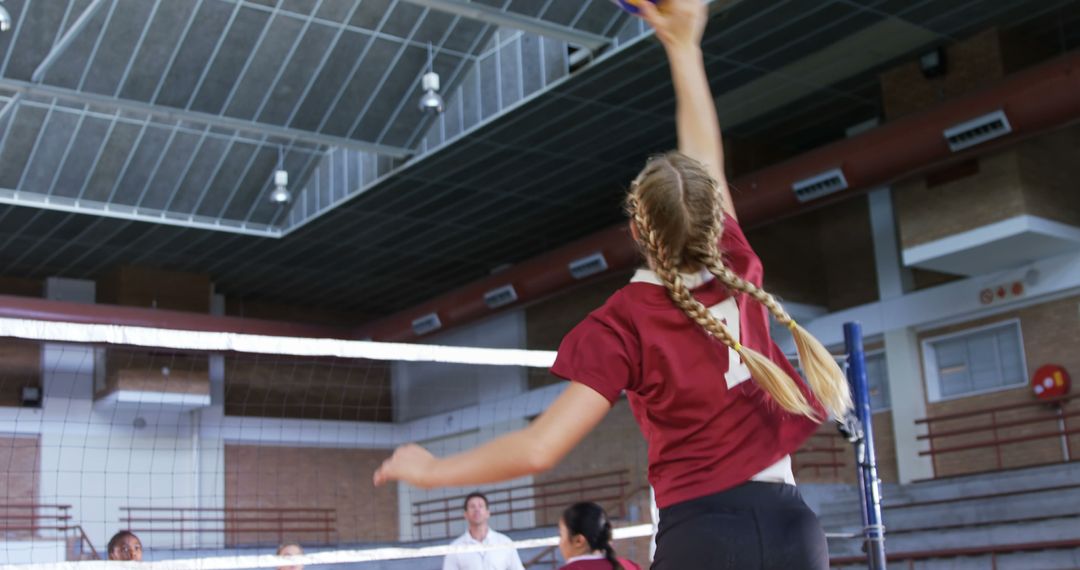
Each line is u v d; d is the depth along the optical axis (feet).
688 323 5.73
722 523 5.52
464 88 56.54
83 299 81.46
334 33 51.78
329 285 87.76
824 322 68.69
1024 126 48.65
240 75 52.03
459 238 77.92
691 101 7.41
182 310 80.94
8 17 42.65
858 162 54.08
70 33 47.55
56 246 74.54
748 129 64.54
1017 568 41.83
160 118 60.39
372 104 55.72
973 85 53.98
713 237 5.82
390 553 18.81
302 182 68.23
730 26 49.62
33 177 60.54
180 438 80.07
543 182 67.51
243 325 77.51
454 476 5.47
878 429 65.57
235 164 65.31
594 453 76.28
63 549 69.21
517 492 81.05
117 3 47.73
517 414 82.38
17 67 48.37
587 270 68.39
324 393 88.17
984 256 57.11
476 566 27.04
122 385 73.77
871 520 19.88
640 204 5.83
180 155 63.21
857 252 68.74
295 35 51.24
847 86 59.16
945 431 62.13
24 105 57.11
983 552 41.83
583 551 18.04
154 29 48.96
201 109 52.75
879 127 53.67
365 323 90.84
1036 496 47.88
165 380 75.87
